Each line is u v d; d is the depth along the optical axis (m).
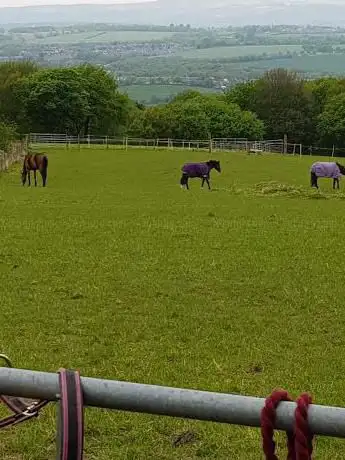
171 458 6.57
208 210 26.70
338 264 16.39
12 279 14.42
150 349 10.20
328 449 6.72
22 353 9.84
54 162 53.59
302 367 9.48
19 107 98.00
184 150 66.50
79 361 9.59
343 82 105.31
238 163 53.53
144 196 32.25
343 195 32.97
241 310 12.41
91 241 18.89
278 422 2.71
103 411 7.36
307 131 98.56
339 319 11.96
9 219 22.91
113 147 69.50
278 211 26.95
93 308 12.34
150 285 14.08
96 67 104.81
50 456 6.51
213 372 9.19
